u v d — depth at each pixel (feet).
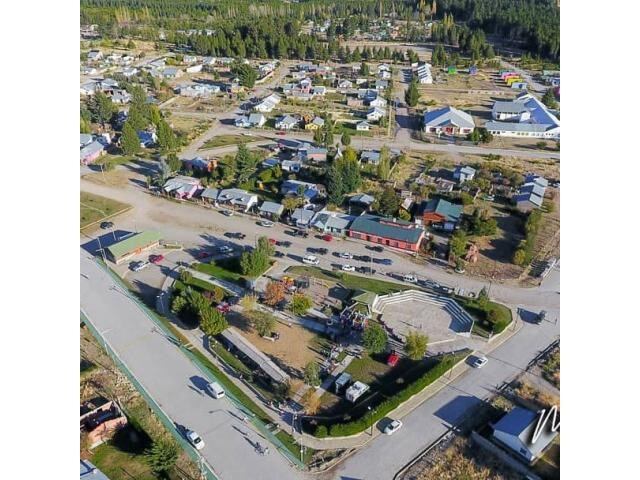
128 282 225.56
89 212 286.05
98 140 368.89
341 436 153.17
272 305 208.64
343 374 172.35
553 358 183.83
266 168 329.52
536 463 143.95
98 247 252.83
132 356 183.21
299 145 370.53
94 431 148.97
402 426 157.17
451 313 206.69
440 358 183.62
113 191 310.24
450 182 312.29
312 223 266.16
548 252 246.27
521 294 218.79
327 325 196.85
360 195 291.79
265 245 234.38
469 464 144.97
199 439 148.66
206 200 297.94
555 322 202.28
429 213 266.77
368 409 162.20
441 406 164.45
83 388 168.45
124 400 164.14
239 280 225.76
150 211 288.30
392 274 230.48
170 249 251.19
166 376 174.60
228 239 259.80
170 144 355.56
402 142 384.88
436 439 153.07
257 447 148.97
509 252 247.70
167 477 139.85
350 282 224.53
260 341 190.60
